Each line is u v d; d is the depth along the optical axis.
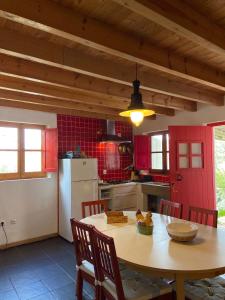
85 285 2.83
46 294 2.68
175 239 2.12
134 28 2.05
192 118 4.76
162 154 5.50
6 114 4.15
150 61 2.29
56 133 4.54
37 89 3.28
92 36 1.91
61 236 4.58
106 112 4.68
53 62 2.27
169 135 4.47
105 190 5.06
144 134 5.85
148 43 2.27
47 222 4.59
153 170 5.70
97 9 1.80
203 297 1.83
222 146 6.30
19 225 4.26
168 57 2.44
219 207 6.25
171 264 1.69
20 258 3.66
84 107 4.38
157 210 5.34
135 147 5.86
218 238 2.18
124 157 5.95
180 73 2.57
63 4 1.75
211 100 3.99
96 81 3.16
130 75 2.84
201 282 2.05
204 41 1.92
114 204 5.01
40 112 4.56
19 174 4.38
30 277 3.06
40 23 1.67
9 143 4.31
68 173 4.37
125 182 5.42
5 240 4.11
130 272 2.19
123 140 5.29
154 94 3.96
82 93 3.71
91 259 2.14
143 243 2.09
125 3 1.47
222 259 1.76
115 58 2.60
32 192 4.43
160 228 2.50
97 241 1.95
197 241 2.12
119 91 3.39
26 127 4.49
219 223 5.45
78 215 4.36
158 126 5.45
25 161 4.48
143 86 2.98
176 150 4.46
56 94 3.45
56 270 3.25
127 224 2.66
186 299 1.90
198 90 3.76
